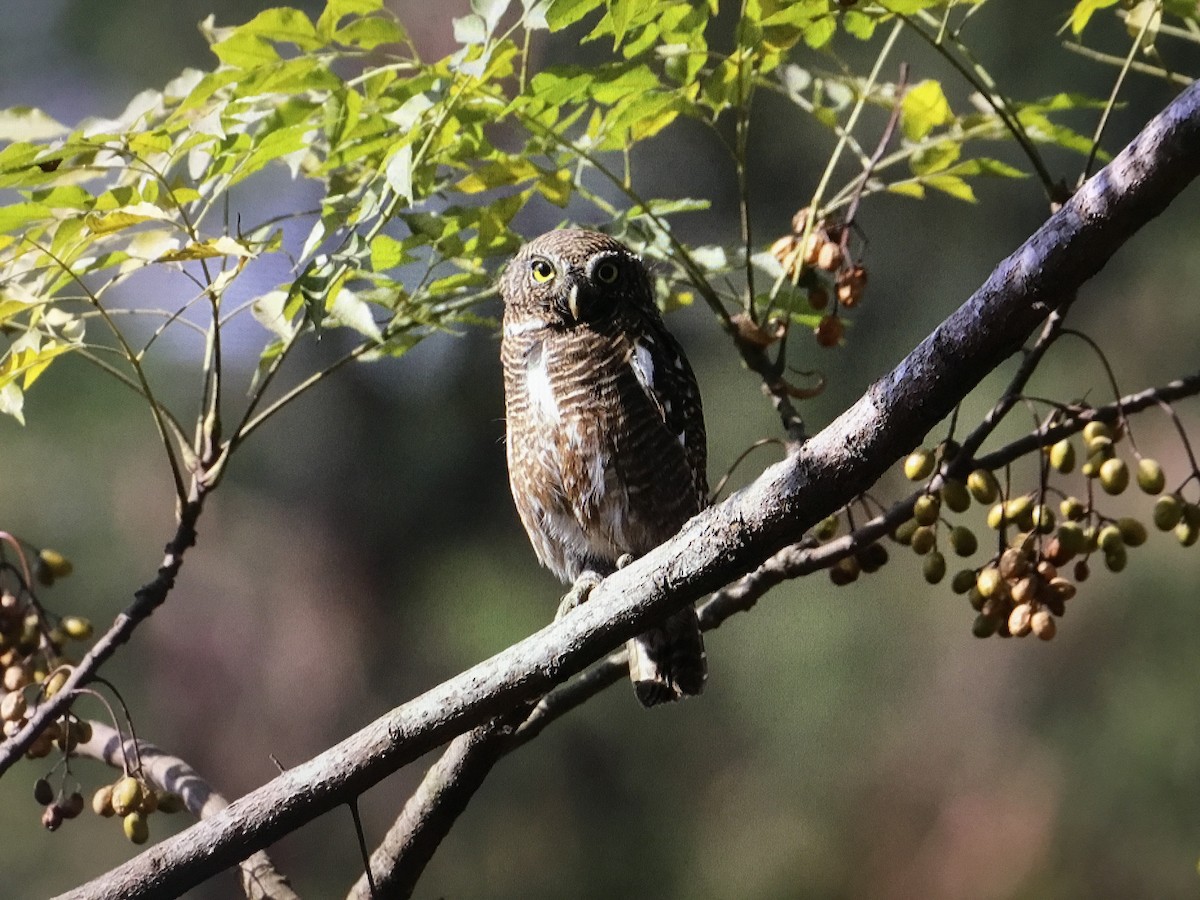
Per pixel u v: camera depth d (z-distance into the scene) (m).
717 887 13.93
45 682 5.70
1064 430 5.29
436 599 13.78
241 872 5.97
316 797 5.02
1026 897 12.80
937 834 13.66
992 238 13.31
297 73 5.30
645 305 7.69
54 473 13.38
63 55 13.37
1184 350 12.72
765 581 6.20
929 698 14.24
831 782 14.23
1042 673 13.55
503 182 5.89
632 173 12.96
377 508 13.81
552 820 14.05
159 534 13.72
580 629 4.91
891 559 14.60
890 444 4.47
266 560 13.97
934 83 6.12
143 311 5.55
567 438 7.57
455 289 6.17
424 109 5.39
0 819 13.09
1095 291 13.16
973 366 4.31
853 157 12.83
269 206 11.70
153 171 5.06
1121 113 12.23
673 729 14.40
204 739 13.84
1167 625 12.72
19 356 5.28
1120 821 12.72
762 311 6.62
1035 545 5.27
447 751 5.59
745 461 13.41
